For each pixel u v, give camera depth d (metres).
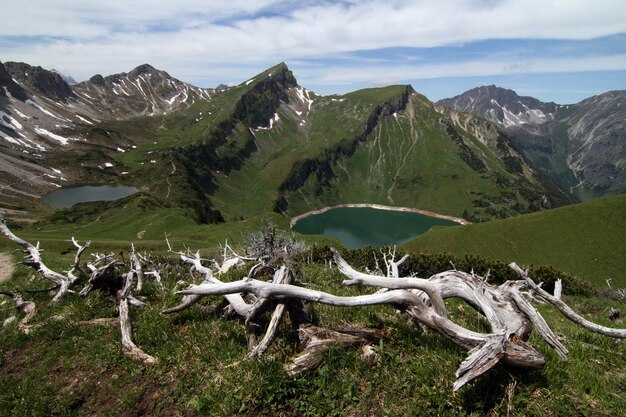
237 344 7.77
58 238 93.50
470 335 6.40
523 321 6.87
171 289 11.34
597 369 6.89
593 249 106.25
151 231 116.00
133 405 7.23
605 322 13.48
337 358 6.85
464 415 5.65
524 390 5.87
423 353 6.87
